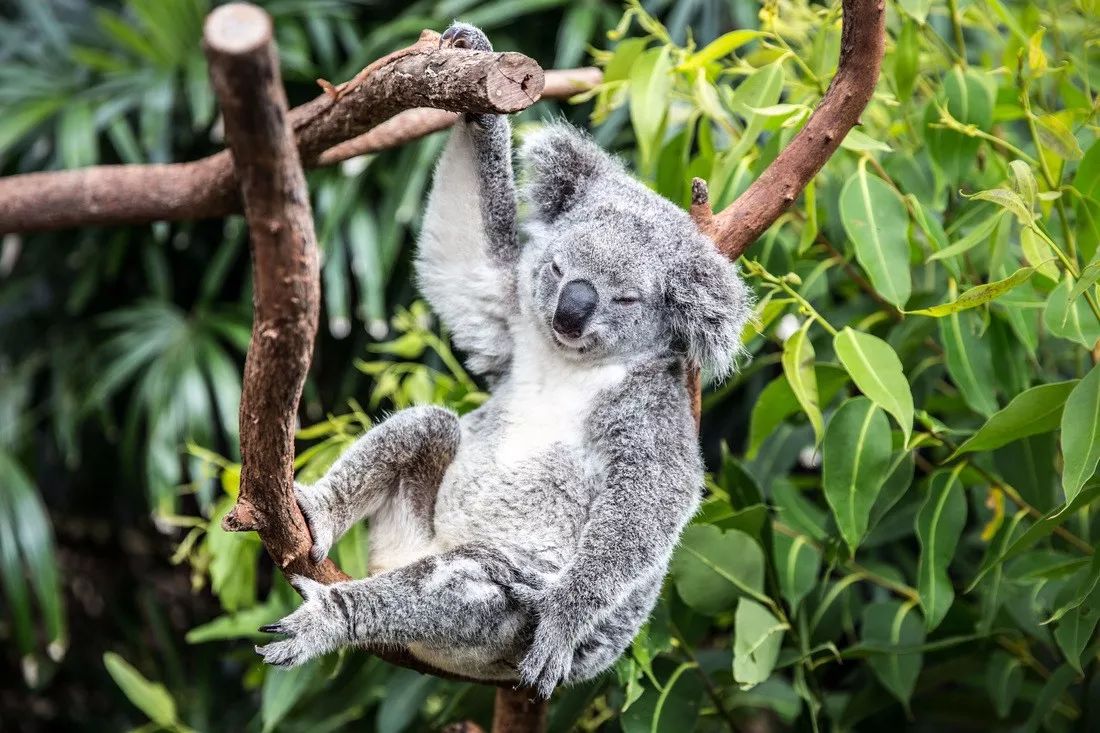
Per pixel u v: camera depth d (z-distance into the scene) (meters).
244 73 2.32
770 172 3.78
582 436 3.76
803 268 4.94
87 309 7.70
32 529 6.68
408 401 4.97
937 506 4.27
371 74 3.43
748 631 4.23
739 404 6.96
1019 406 3.85
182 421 6.55
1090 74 4.98
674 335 3.82
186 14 6.85
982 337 4.43
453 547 3.65
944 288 5.05
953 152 4.51
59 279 7.66
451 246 3.94
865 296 5.10
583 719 5.14
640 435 3.67
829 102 3.71
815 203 4.87
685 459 3.70
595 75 4.94
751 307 3.84
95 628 8.40
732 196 4.48
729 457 4.61
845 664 5.96
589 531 3.53
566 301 3.70
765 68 4.27
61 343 7.50
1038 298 4.36
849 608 5.01
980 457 4.71
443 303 3.97
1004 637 4.90
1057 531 4.77
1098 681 4.83
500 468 3.73
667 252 3.77
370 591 3.30
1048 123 4.19
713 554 4.33
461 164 3.89
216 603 8.30
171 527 6.65
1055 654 4.86
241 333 6.82
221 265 6.91
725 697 5.05
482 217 3.92
